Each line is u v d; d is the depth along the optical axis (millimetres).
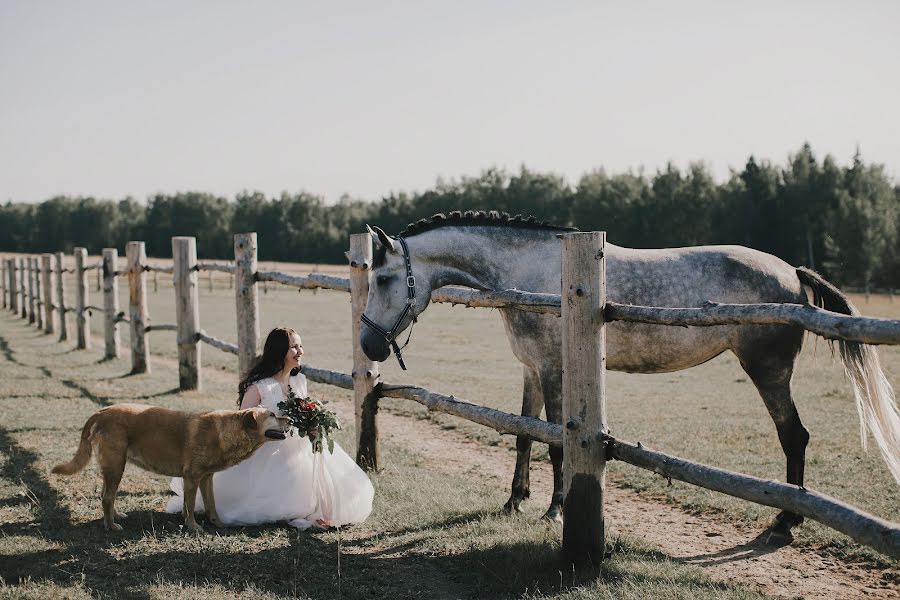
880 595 4195
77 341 17078
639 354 5570
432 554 4605
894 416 4785
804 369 14828
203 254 104938
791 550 4945
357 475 5305
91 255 106750
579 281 4113
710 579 4262
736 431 8648
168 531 4812
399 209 94875
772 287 5488
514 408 10141
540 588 4043
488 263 5609
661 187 70188
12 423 8102
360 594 3965
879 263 51938
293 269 58500
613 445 4191
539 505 5824
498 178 96688
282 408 4797
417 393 6145
